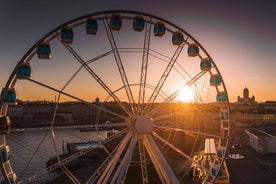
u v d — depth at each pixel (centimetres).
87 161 9100
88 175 6669
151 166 5622
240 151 9094
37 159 9744
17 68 2081
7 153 2048
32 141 13475
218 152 2717
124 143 2436
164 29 2638
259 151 8675
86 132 16075
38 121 16862
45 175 8019
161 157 2373
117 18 2469
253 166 6831
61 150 11744
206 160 6128
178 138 8669
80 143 11700
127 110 2498
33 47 2136
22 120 17212
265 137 8756
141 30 2572
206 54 2598
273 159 7712
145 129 2391
